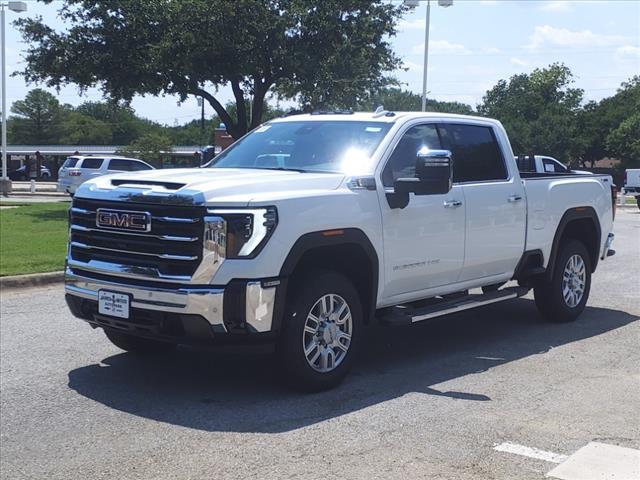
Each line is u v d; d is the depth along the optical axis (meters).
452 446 4.87
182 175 6.04
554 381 6.37
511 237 7.73
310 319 5.82
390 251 6.39
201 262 5.34
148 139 53.19
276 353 5.75
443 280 7.10
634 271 13.01
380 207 6.28
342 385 6.19
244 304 5.34
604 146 81.62
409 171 6.74
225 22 24.91
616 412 5.58
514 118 85.44
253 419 5.35
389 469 4.50
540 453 4.77
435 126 7.20
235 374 6.50
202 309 5.33
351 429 5.16
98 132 124.44
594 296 10.59
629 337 8.05
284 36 25.78
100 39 26.03
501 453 4.76
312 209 5.72
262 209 5.43
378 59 28.30
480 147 7.61
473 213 7.21
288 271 5.54
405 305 7.02
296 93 29.09
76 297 6.09
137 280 5.62
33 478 4.41
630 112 81.75
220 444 4.89
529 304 9.89
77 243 6.06
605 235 9.33
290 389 5.97
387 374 6.54
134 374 6.50
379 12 27.62
